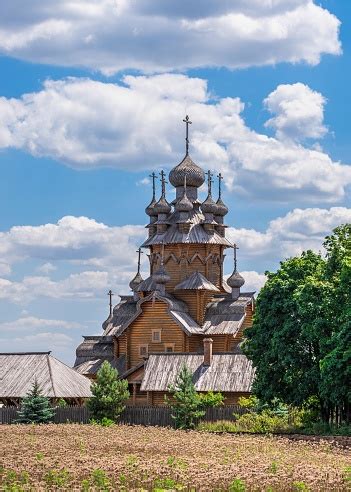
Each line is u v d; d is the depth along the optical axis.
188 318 110.88
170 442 57.09
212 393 86.38
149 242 116.50
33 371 89.19
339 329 66.56
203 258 115.81
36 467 41.84
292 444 57.38
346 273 66.25
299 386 71.94
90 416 83.62
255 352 75.62
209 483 36.50
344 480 38.34
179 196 121.25
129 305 120.50
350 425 70.31
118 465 41.84
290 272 75.75
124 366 110.75
